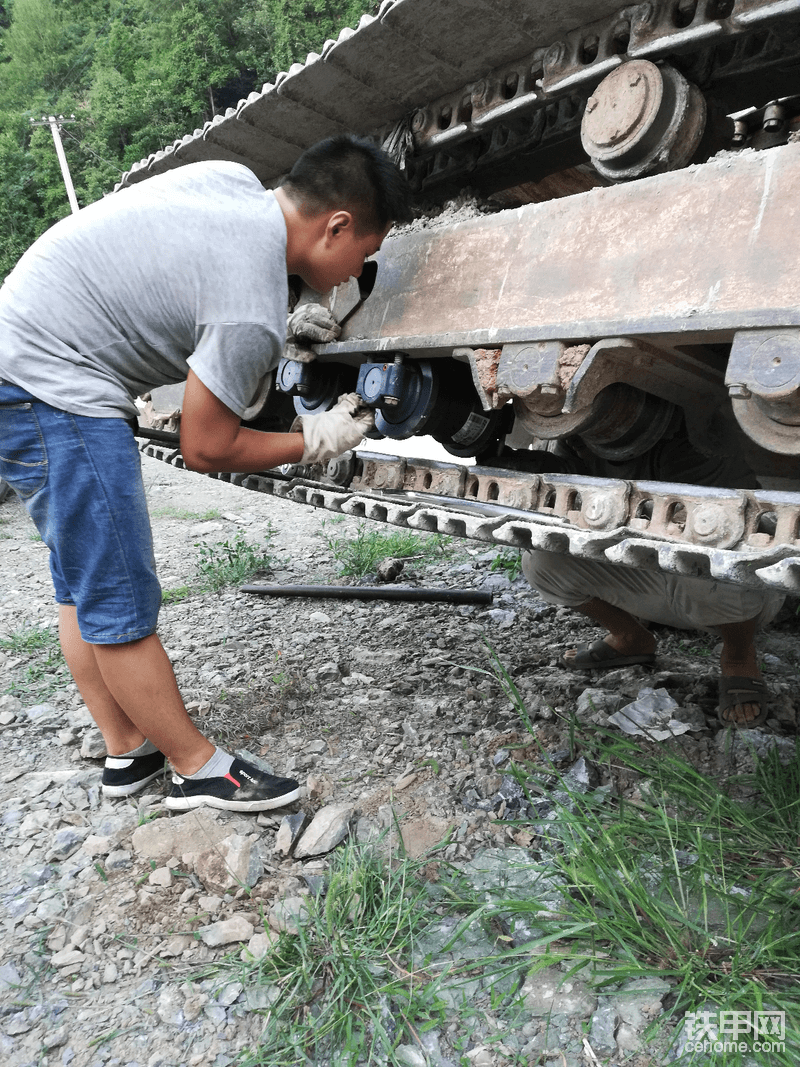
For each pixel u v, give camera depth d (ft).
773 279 5.68
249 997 6.13
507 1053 5.62
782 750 8.72
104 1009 6.15
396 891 7.04
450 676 11.28
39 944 6.79
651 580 9.73
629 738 9.12
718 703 9.85
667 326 6.14
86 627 7.45
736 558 5.44
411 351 8.34
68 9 248.52
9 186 188.65
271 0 150.20
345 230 7.28
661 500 6.31
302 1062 5.65
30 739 10.32
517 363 7.16
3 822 8.41
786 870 6.91
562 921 6.53
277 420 12.02
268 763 9.09
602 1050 5.61
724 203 6.01
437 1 7.09
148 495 29.89
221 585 17.16
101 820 8.32
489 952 6.47
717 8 6.48
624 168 7.12
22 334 6.85
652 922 6.50
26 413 6.95
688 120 6.91
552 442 10.98
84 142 184.55
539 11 7.07
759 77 7.07
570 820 7.29
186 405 6.81
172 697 7.81
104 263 6.74
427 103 8.95
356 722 10.05
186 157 11.16
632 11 6.81
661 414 7.98
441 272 8.09
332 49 8.08
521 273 7.33
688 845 7.42
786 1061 5.29
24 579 19.31
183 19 169.37
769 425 5.99
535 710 9.95
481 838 7.75
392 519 8.21
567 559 10.00
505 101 8.14
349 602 15.46
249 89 173.88
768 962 6.08
